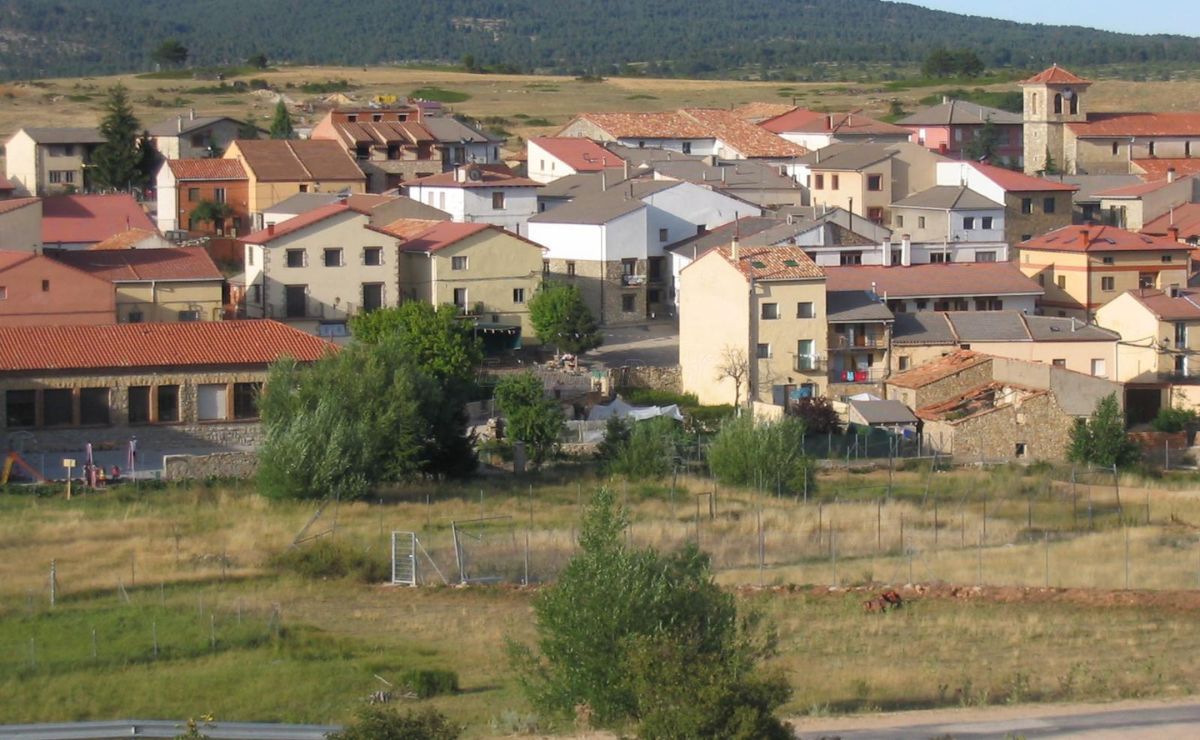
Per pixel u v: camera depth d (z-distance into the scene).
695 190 158.25
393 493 98.06
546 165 192.25
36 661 64.69
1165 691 61.12
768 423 103.12
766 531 86.75
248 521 87.81
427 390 102.56
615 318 152.88
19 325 119.50
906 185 176.62
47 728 56.50
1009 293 137.25
